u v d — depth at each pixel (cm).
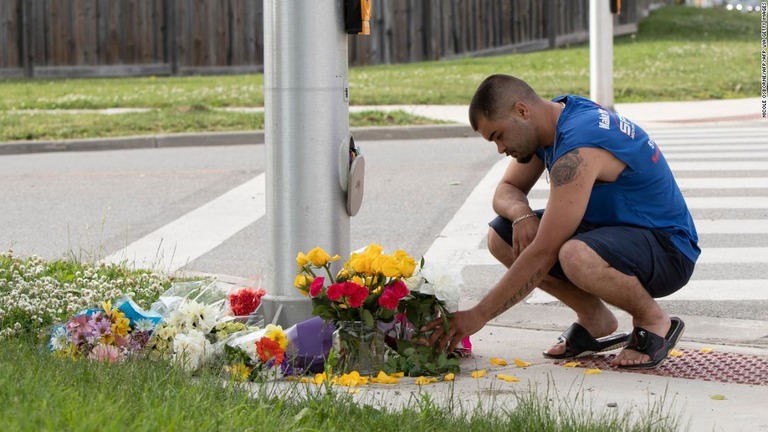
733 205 971
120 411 350
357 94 1856
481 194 1062
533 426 390
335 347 505
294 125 550
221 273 795
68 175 1234
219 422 356
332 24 549
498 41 2708
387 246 862
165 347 505
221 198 1077
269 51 554
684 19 3177
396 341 516
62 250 870
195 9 2525
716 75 2064
